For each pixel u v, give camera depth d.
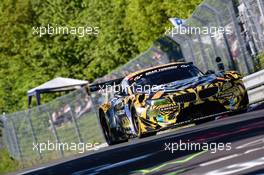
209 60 36.62
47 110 42.84
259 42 33.25
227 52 35.75
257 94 31.33
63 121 43.62
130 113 26.31
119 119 27.92
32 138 45.59
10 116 48.44
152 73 26.98
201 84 24.80
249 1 32.88
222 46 35.97
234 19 33.62
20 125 47.12
